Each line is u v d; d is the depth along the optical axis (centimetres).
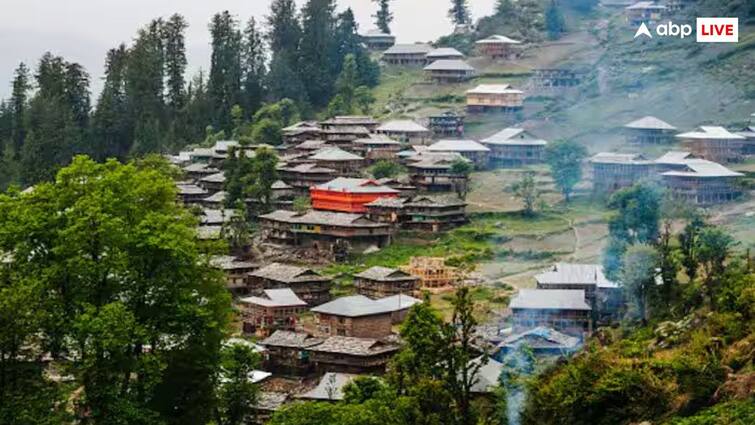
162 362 7538
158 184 8194
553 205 19238
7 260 8506
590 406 7056
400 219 18750
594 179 19188
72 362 7438
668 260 11169
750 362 6869
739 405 6356
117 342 7131
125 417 7219
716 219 16225
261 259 17988
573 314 12888
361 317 14225
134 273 7662
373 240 18400
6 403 6900
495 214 18988
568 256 16738
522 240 17625
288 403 11681
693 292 10356
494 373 9862
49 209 7781
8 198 7888
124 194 7956
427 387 8156
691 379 6756
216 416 8800
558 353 11006
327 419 8344
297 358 13712
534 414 7469
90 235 7562
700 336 7512
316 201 19950
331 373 12744
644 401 6869
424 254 17838
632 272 11400
